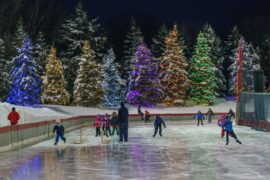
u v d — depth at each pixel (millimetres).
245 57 89438
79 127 44688
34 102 61531
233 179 12219
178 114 65250
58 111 61344
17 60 61500
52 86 67688
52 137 29625
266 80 97875
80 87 69125
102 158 17391
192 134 32625
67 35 78000
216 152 19516
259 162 15898
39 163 15930
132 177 12602
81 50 76000
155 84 77750
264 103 36781
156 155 18375
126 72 87062
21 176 12930
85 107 68750
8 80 60156
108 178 12477
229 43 98812
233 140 26656
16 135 22203
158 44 91938
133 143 24719
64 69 74812
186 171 13695
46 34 101500
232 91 90188
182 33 95812
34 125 25422
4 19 94562
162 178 12383
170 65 78750
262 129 36406
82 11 78125
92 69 69375
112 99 75500
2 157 17969
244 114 43031
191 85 83000
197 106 81125
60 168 14578
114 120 31812
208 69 82312
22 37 71188
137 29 87812
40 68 63688
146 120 57531
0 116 29953
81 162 16156
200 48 82812
